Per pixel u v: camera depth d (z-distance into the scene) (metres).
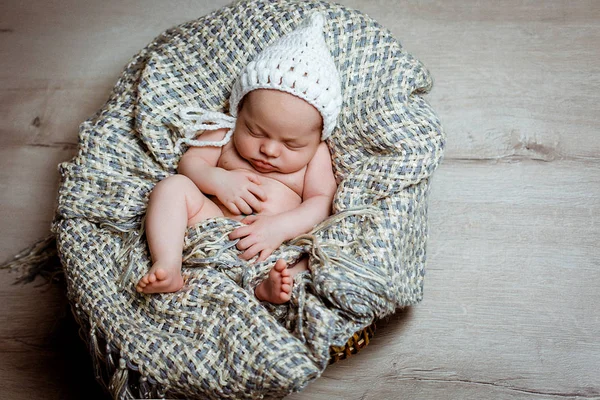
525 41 1.85
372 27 1.48
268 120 1.38
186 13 1.91
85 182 1.42
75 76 1.87
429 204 1.69
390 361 1.55
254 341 1.19
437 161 1.41
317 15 1.42
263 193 1.45
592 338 1.56
